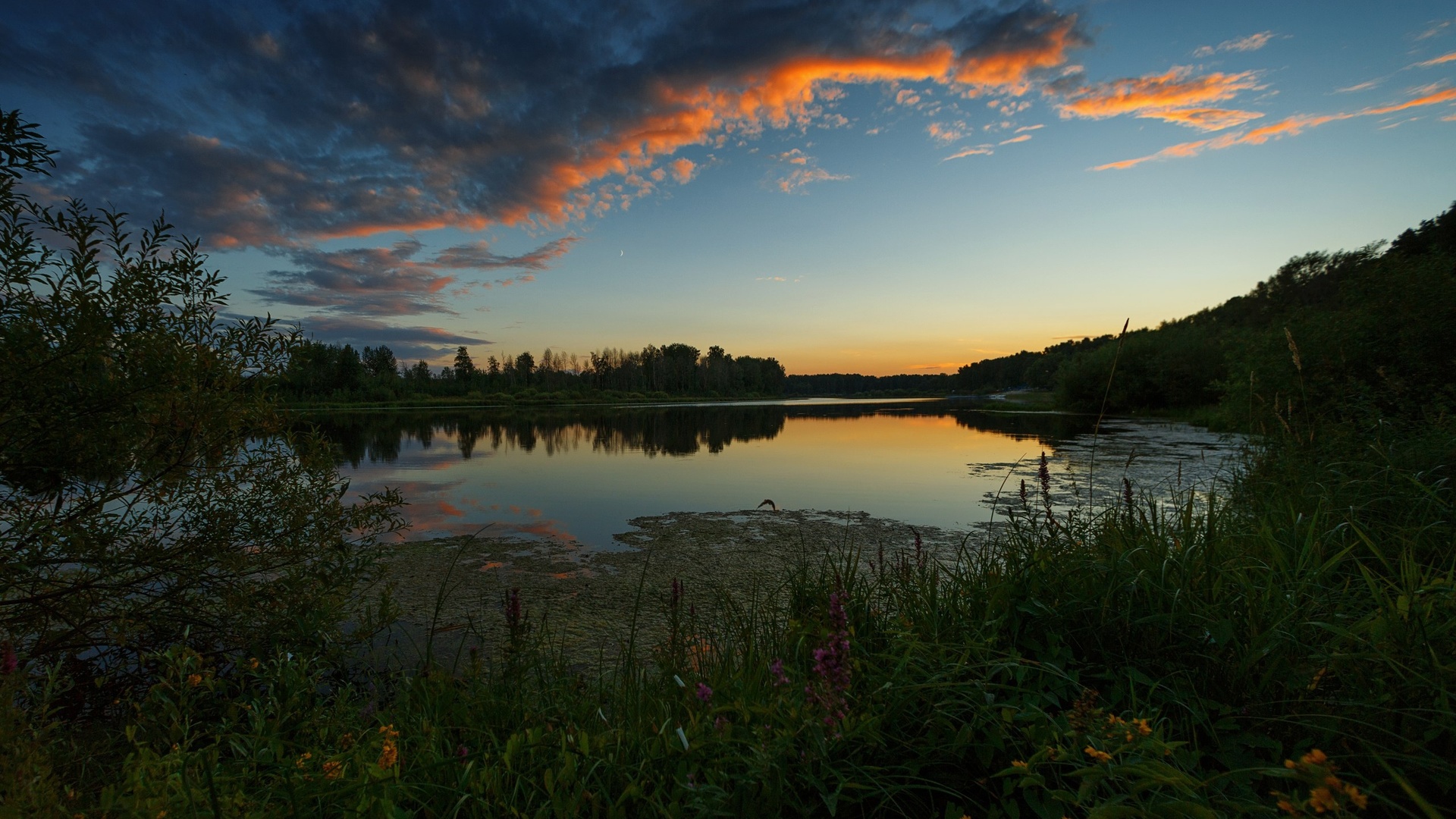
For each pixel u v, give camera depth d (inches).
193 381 137.2
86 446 120.8
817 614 124.2
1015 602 96.0
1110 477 416.8
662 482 491.5
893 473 524.1
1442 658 68.2
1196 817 52.6
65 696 127.8
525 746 83.0
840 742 73.8
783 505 390.0
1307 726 68.2
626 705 101.0
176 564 138.8
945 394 5118.1
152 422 132.9
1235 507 164.6
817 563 253.9
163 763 68.6
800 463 608.4
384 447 781.3
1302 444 189.5
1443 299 273.1
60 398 119.7
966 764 76.5
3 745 66.5
